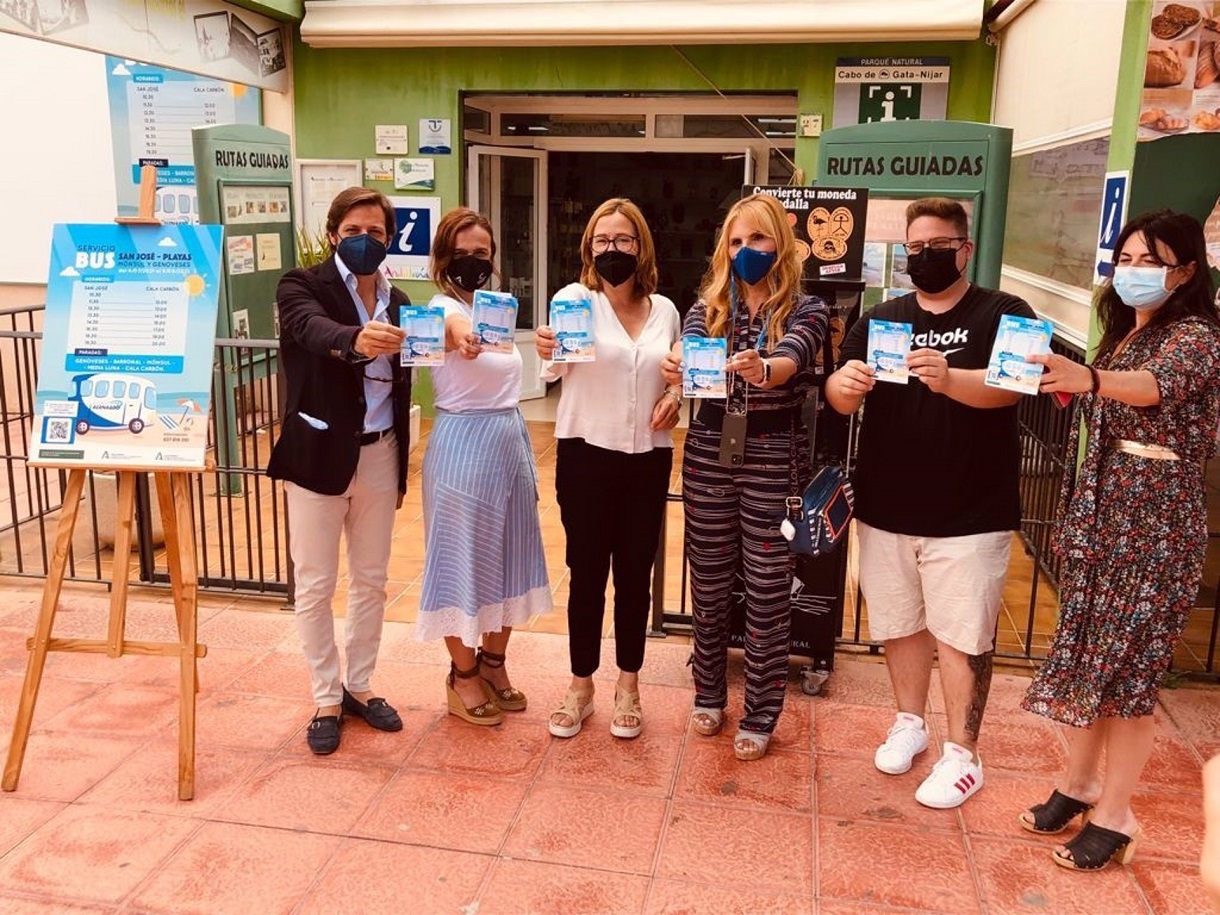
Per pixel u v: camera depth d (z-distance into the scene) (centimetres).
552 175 912
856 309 352
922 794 303
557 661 400
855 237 361
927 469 293
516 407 333
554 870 274
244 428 445
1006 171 464
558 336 298
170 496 316
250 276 620
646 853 281
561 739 340
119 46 559
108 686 372
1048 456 483
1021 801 307
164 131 773
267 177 635
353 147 773
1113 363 265
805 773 322
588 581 329
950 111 701
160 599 454
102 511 527
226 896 262
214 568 499
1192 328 251
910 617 311
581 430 316
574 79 735
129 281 314
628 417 313
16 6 480
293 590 447
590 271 315
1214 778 101
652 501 323
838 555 362
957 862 279
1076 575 264
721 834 290
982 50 690
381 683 379
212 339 312
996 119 692
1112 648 258
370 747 334
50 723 346
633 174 966
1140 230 252
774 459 306
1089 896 266
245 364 618
